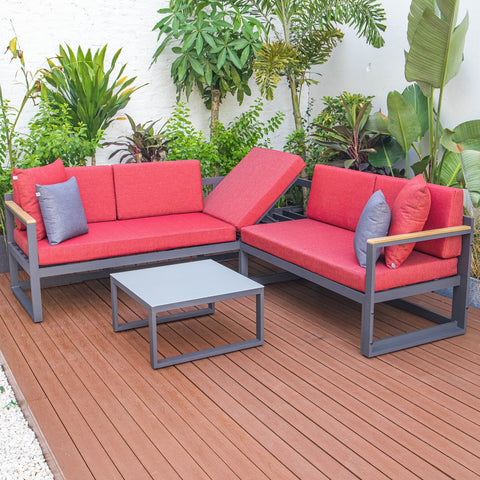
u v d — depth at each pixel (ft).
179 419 8.85
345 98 17.85
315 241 13.08
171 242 13.96
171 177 16.02
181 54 19.22
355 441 8.24
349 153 16.42
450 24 13.23
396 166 17.35
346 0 17.53
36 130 16.34
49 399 9.47
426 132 16.22
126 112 18.90
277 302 13.82
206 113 20.17
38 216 13.21
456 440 8.25
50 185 13.07
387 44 17.48
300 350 11.20
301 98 21.58
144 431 8.54
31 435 8.91
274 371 10.36
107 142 18.17
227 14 18.13
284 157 15.39
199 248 14.34
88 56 16.93
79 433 8.50
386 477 7.46
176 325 12.52
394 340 11.32
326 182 14.84
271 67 17.13
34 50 17.30
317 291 14.60
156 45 18.98
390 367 10.48
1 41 16.79
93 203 15.12
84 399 9.46
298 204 19.94
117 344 11.56
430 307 13.41
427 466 7.68
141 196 15.67
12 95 17.20
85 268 13.08
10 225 14.39
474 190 12.43
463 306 11.83
